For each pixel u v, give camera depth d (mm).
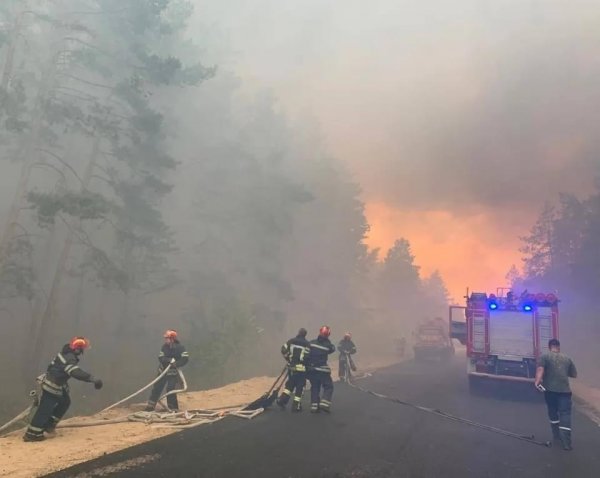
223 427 7695
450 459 6402
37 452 6020
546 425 9211
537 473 5941
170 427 7633
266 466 5699
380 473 5672
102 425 7832
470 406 11328
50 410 6746
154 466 5527
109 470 5328
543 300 13789
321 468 5742
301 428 7801
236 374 19312
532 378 13398
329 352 9484
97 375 19641
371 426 8258
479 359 13852
